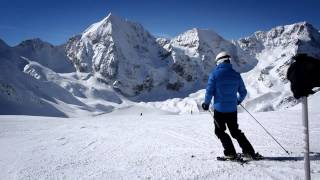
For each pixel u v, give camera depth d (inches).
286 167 208.5
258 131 398.9
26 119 874.8
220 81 233.1
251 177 191.8
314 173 192.4
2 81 7465.6
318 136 343.0
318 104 1019.9
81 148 327.0
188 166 224.5
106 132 458.9
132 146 323.3
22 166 254.2
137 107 4069.9
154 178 201.6
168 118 719.7
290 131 391.5
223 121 236.4
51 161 267.4
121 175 212.8
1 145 370.6
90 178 210.1
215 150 280.2
